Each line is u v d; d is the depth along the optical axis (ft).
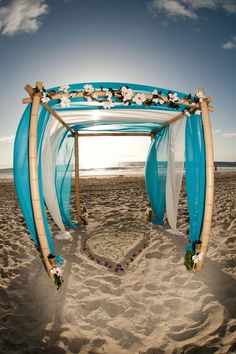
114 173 110.22
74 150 19.17
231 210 21.11
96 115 13.55
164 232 16.40
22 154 9.53
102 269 11.76
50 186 13.00
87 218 20.59
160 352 6.91
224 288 9.66
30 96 9.36
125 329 7.88
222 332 7.43
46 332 7.76
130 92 9.69
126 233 16.48
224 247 13.37
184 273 10.99
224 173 81.46
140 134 19.51
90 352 6.97
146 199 28.84
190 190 11.42
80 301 9.30
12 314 8.56
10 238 16.08
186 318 8.25
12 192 42.91
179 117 13.21
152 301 9.21
